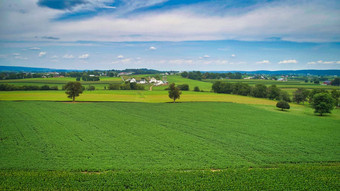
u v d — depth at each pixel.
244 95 132.62
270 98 118.50
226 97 119.12
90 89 141.75
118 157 31.92
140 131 47.00
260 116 67.00
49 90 130.75
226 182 24.66
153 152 34.31
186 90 152.12
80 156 32.00
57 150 34.25
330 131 49.31
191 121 58.34
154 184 23.83
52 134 42.94
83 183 23.61
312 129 50.97
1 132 43.59
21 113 63.09
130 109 76.19
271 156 33.62
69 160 30.31
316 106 74.38
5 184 22.91
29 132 43.97
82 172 27.09
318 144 39.78
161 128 50.00
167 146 37.41
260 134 46.00
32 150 33.97
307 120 61.84
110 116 62.72
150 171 27.34
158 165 29.19
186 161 30.91
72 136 42.00
